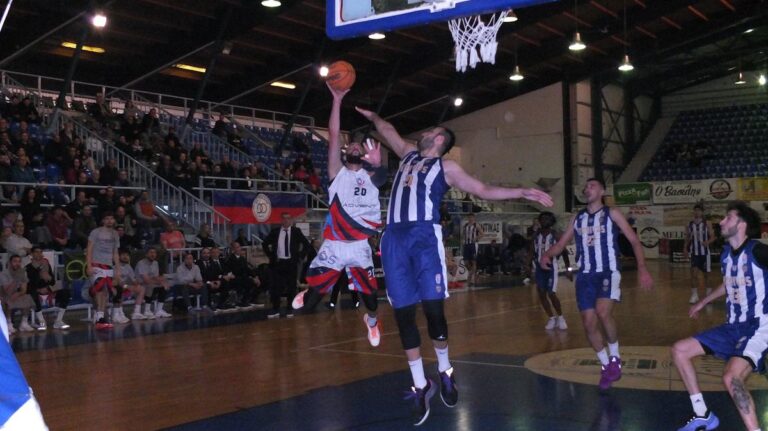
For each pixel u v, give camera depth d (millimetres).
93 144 16859
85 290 12578
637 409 5945
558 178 28781
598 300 6672
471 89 27094
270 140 24750
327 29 5652
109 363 8430
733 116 32875
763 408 5941
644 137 34156
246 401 6457
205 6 18312
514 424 5559
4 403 2305
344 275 13727
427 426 5547
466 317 12742
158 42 19828
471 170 30688
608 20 23922
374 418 5812
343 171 5898
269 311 13945
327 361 8484
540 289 10969
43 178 15211
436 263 4645
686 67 31547
